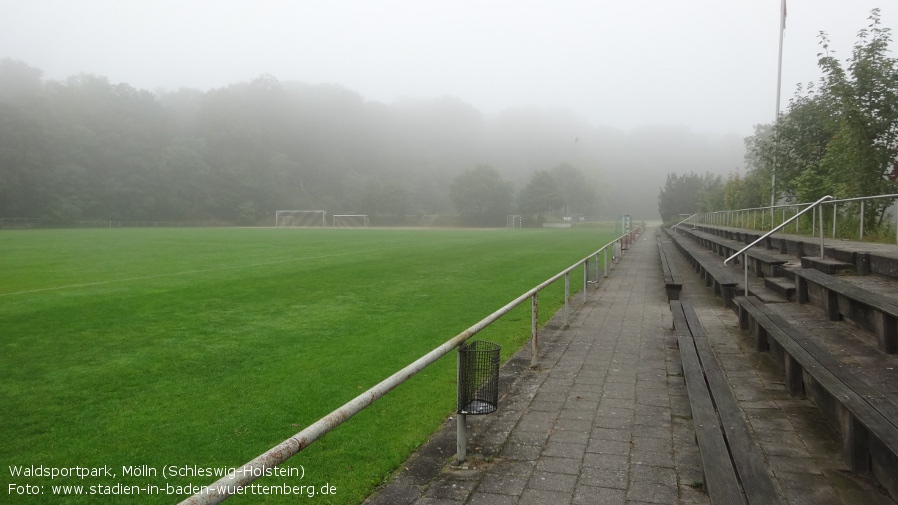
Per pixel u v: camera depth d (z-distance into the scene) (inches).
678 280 440.8
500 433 183.6
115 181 3245.6
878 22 530.0
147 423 200.2
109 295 494.6
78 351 302.5
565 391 227.8
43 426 197.8
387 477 156.2
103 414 209.2
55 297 481.1
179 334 345.4
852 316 229.8
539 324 377.7
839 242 413.4
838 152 553.0
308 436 96.3
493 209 3799.2
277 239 1573.6
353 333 350.6
